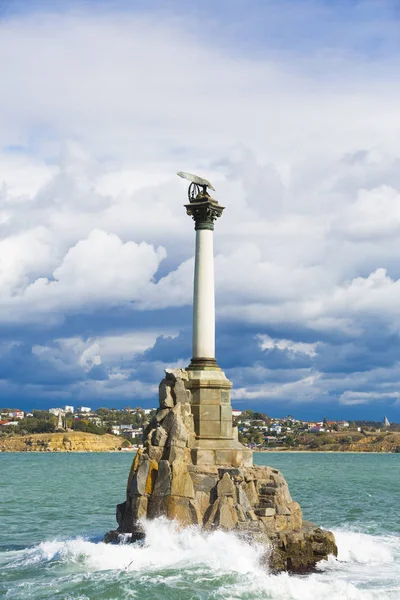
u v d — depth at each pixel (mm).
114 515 53406
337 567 32469
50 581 27891
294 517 34375
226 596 25719
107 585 26922
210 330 37125
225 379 36812
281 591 26547
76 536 41281
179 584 27016
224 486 32938
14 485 92062
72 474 125250
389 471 145625
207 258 37281
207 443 35406
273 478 35281
